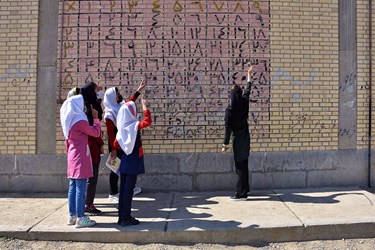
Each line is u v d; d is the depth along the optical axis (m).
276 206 5.48
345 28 6.68
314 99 6.61
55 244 4.51
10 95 6.45
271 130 6.53
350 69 6.68
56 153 6.44
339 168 6.61
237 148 5.76
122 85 6.47
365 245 4.55
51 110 6.45
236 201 5.78
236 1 6.54
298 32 6.61
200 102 6.48
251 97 6.52
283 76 6.57
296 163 6.55
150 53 6.48
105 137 6.41
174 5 6.49
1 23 6.49
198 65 6.49
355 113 6.67
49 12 6.49
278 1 6.59
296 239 4.66
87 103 5.02
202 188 6.45
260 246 4.50
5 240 4.57
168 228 4.61
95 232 4.57
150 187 6.41
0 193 6.37
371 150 6.66
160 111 6.45
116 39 6.48
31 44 6.47
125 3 6.48
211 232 4.56
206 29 6.50
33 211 5.41
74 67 6.47
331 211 5.21
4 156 6.41
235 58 6.53
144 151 6.42
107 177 6.42
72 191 4.80
